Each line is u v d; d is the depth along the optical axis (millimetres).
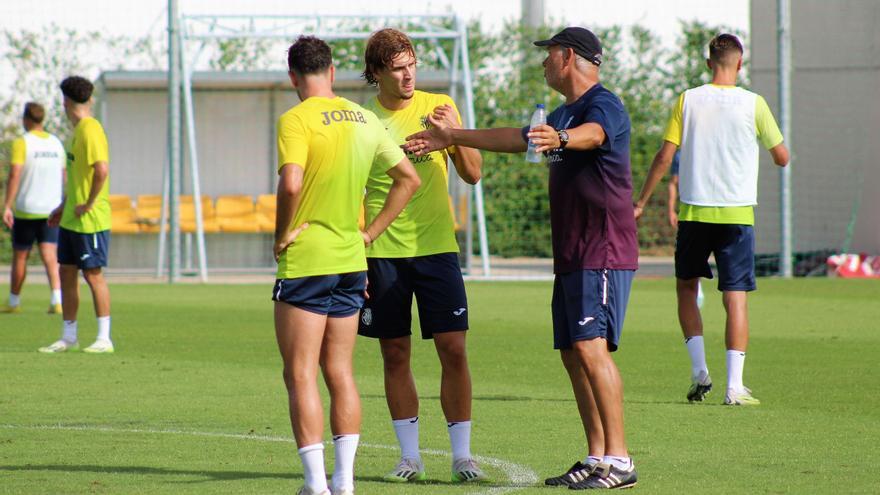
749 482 16516
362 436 20625
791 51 76500
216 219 71438
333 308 15578
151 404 23984
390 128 18078
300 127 15195
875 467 17578
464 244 75000
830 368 29344
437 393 25641
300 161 15023
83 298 52844
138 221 70312
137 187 72188
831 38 76125
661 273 70000
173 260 63500
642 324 40781
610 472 16172
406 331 17625
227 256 72625
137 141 72000
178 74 63625
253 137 72688
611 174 16531
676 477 16875
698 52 78625
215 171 72625
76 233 32750
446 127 16797
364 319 17625
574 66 16703
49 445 19578
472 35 78125
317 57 15727
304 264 15156
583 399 16953
